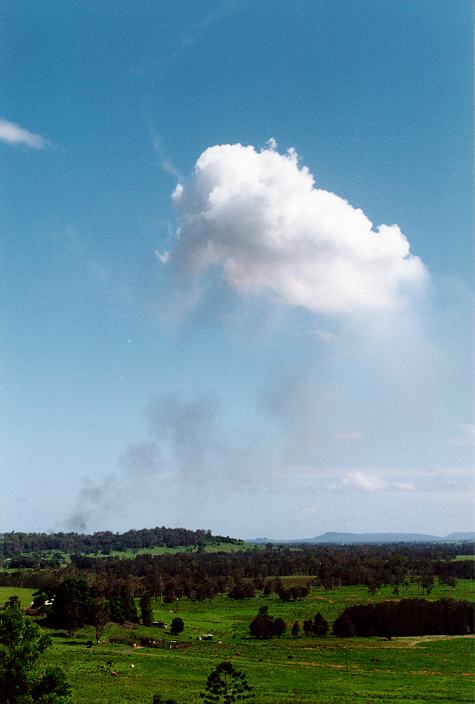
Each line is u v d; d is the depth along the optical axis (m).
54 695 53.66
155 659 107.50
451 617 152.50
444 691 89.69
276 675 99.88
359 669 107.81
